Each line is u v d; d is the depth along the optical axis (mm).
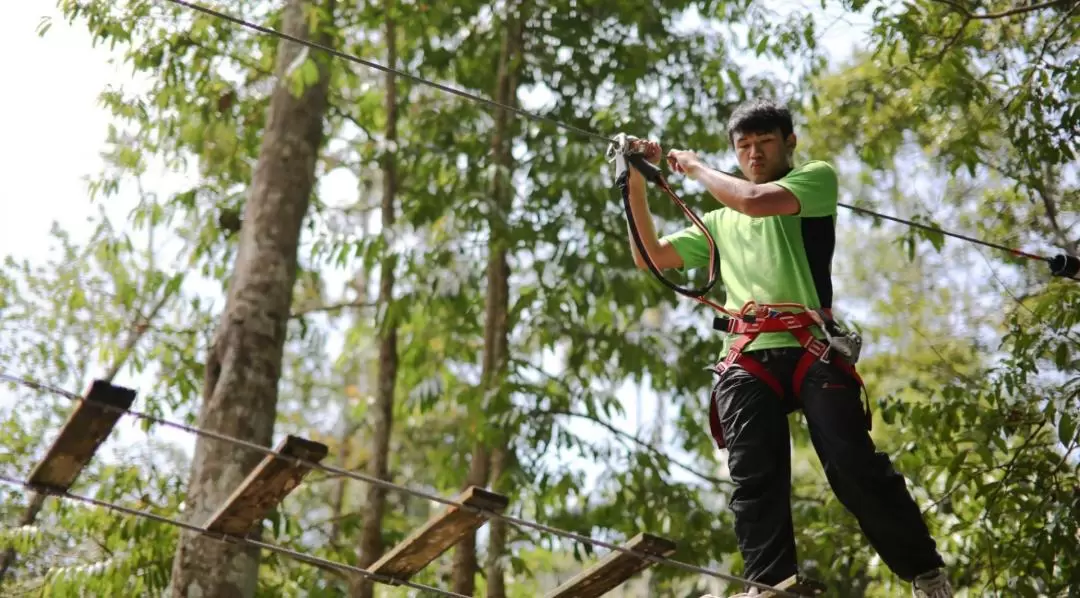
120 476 9453
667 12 10344
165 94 10242
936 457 7883
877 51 7969
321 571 9617
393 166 10414
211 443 7969
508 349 10023
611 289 9344
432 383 9797
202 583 7578
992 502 7289
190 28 10094
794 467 10984
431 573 10023
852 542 7980
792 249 4492
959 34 7824
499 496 4215
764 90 10016
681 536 9078
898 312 11219
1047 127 7676
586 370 10078
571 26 10148
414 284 9820
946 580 4379
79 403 4031
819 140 10109
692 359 9594
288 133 9039
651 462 9273
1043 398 7504
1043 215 9047
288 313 8602
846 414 4320
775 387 4449
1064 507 6859
